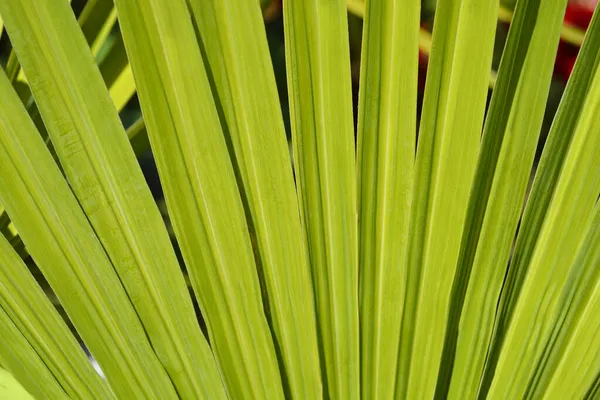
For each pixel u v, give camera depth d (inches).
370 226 23.9
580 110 23.3
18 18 20.4
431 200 23.8
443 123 23.1
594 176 23.8
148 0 20.8
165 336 23.7
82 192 21.9
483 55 22.4
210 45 21.3
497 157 23.8
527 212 24.4
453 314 25.4
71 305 22.8
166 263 23.0
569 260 24.6
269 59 21.6
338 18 21.7
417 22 22.0
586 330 25.2
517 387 26.0
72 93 21.1
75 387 23.4
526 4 22.4
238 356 24.4
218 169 22.3
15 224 21.9
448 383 26.1
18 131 21.2
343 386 25.3
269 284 23.7
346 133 22.7
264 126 22.2
